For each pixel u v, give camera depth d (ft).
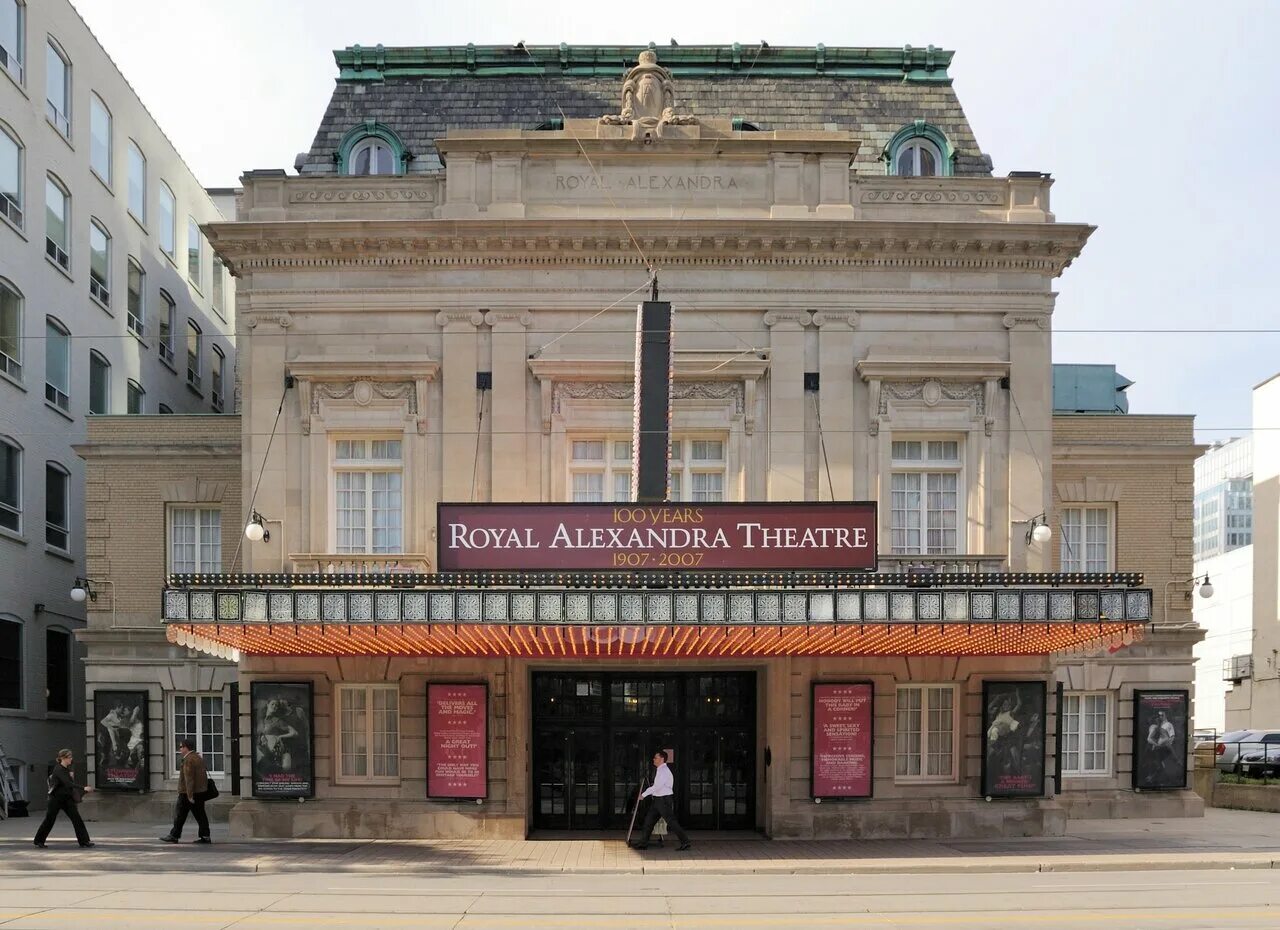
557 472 72.54
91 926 40.65
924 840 68.85
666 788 64.85
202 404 132.05
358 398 72.69
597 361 72.28
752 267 73.72
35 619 94.32
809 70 85.66
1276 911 44.68
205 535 82.99
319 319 73.61
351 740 71.77
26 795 91.91
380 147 82.17
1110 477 85.35
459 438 72.59
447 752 69.97
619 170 74.43
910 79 85.61
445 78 85.61
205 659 81.61
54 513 98.53
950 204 74.64
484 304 73.41
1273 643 151.53
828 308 73.56
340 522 73.36
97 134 106.42
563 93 84.64
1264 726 155.12
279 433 72.84
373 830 69.82
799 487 72.38
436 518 67.87
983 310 73.82
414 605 58.70
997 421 73.41
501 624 58.49
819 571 62.54
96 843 66.08
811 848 65.10
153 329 118.42
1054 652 71.15
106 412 107.55
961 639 64.44
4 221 89.35
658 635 62.08
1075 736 83.97
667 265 73.72
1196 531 331.98
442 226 72.28
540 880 53.57
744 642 64.64
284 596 58.95
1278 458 151.12
